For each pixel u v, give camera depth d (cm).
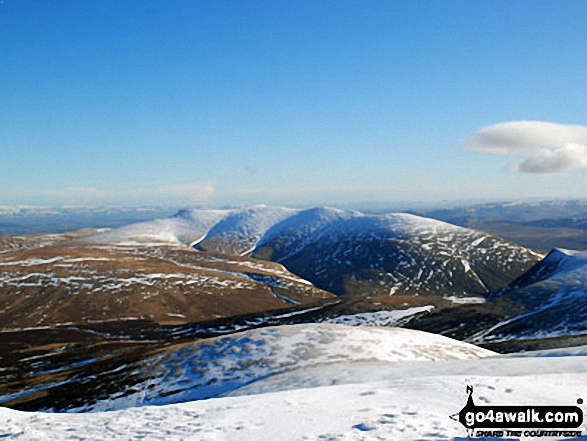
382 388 2125
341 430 1491
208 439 1544
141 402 3916
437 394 1897
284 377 3734
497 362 3231
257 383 3688
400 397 1903
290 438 1462
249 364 4341
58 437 1838
